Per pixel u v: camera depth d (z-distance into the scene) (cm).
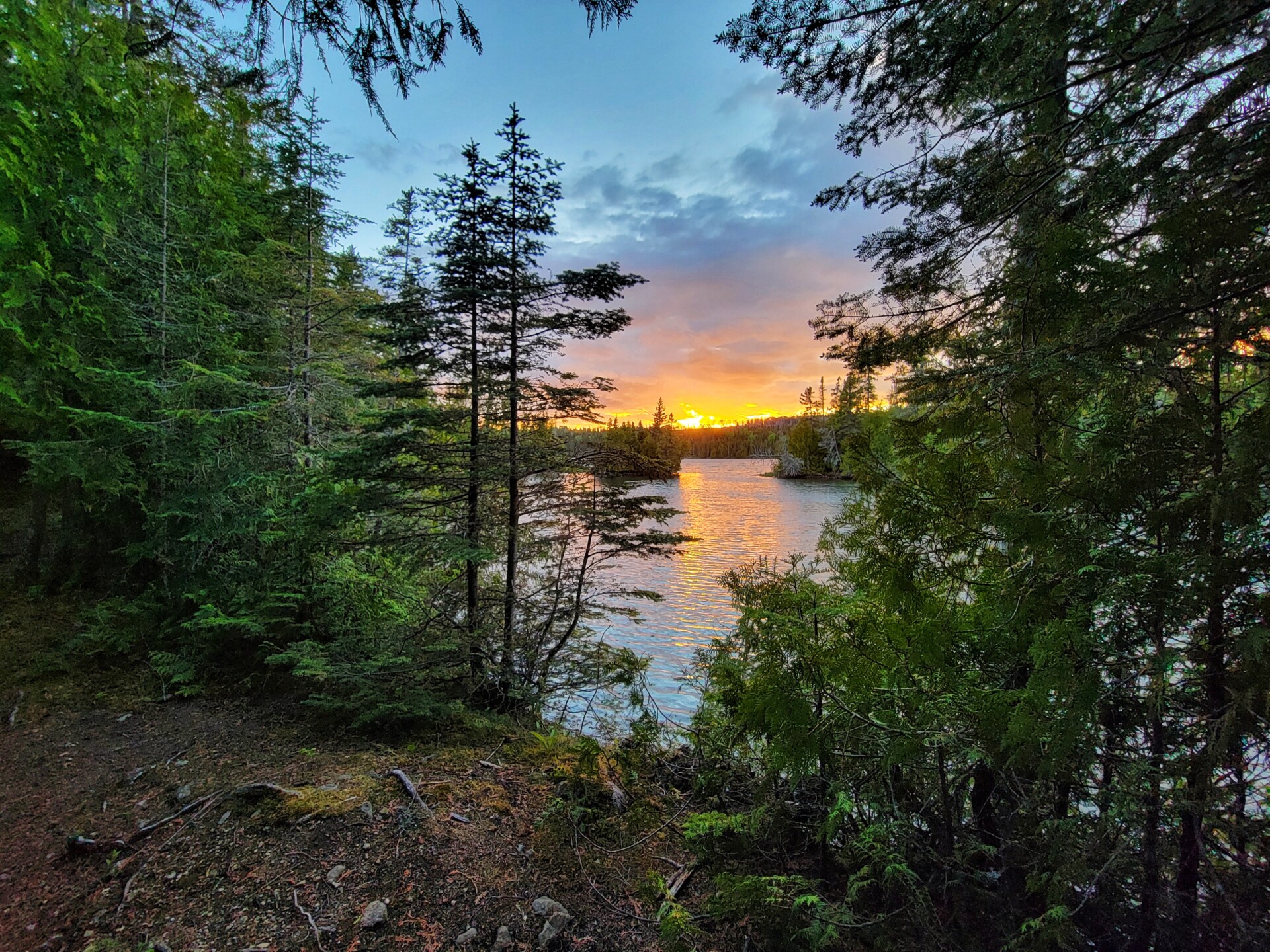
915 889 181
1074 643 145
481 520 457
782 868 243
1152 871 150
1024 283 171
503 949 202
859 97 221
